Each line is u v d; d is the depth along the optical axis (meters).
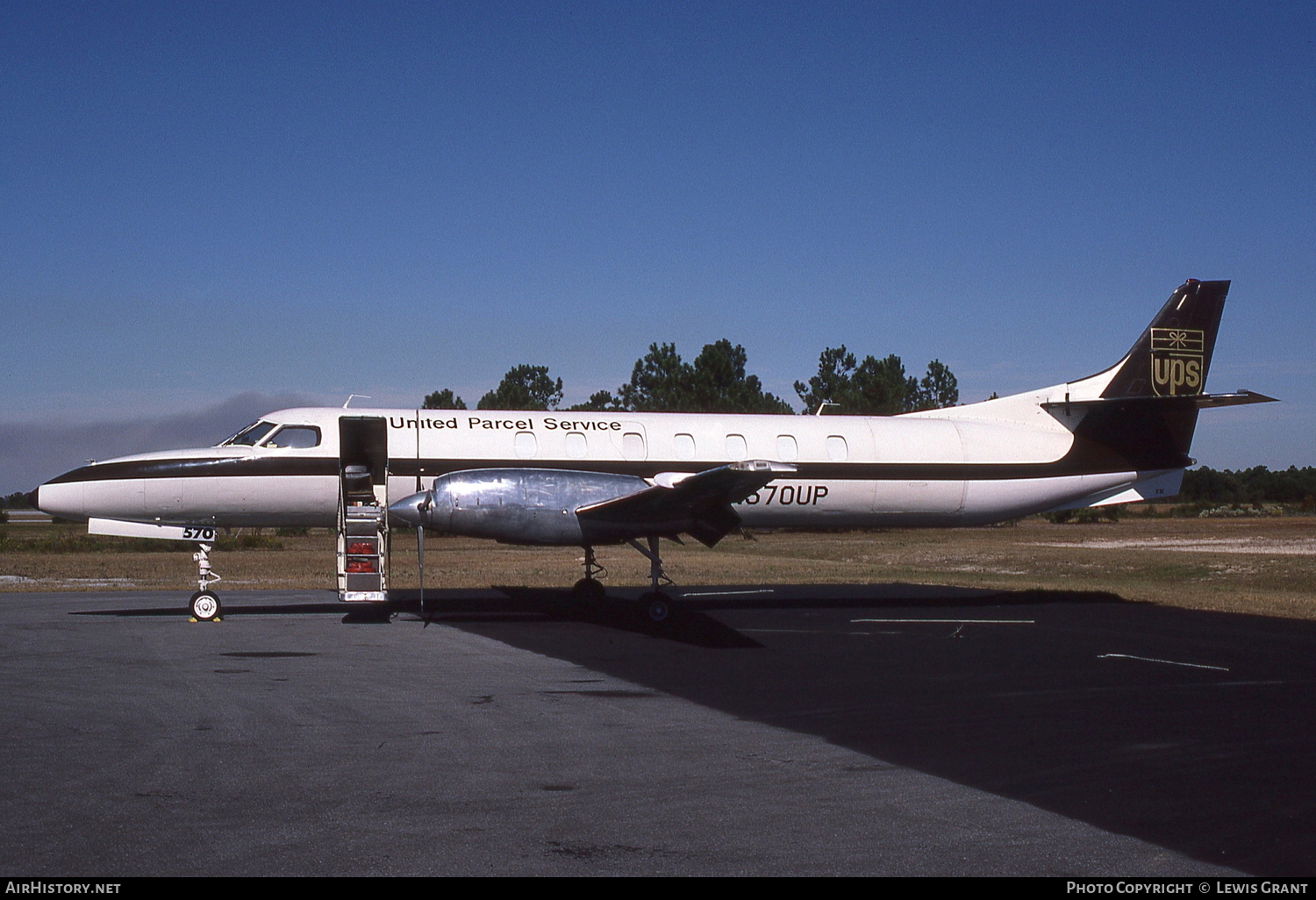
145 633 15.05
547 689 10.84
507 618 17.41
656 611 16.69
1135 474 21.34
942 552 42.81
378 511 16.94
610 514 16.44
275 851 5.85
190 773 7.40
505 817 6.52
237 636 14.80
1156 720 9.48
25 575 28.39
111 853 5.79
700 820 6.51
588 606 19.28
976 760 8.01
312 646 13.87
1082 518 85.06
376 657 12.89
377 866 5.65
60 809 6.54
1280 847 6.11
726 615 18.42
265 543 46.81
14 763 7.59
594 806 6.76
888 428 20.25
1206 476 121.50
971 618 18.03
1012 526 68.50
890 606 20.28
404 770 7.54
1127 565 34.38
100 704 9.77
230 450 17.47
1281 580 29.02
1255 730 9.10
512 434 18.42
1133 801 6.98
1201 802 6.97
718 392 65.25
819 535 58.47
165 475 17.05
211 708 9.62
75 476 16.97
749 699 10.36
